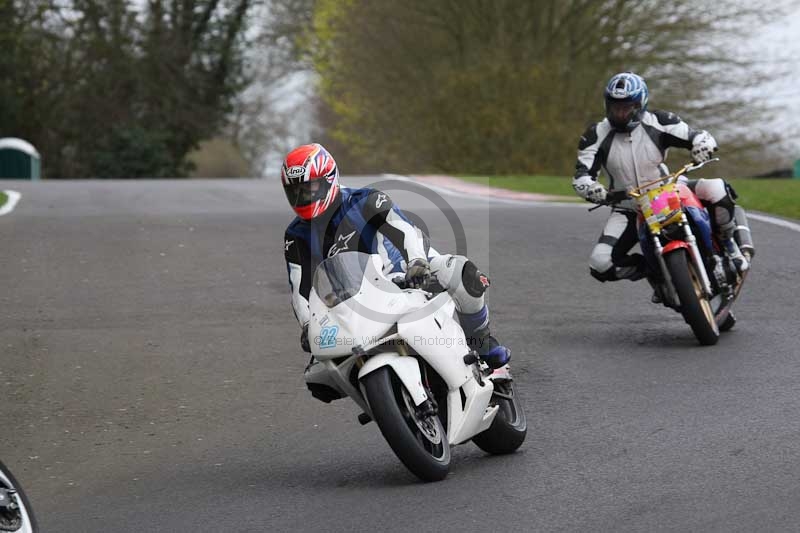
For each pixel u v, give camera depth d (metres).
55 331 37.72
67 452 26.16
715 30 125.62
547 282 43.78
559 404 27.64
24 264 49.00
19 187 88.38
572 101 123.06
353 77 147.12
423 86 129.38
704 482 21.02
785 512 19.17
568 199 74.44
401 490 21.73
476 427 22.69
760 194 69.50
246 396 30.12
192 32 178.25
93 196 78.75
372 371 21.38
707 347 33.00
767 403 26.52
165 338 36.53
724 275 34.59
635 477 21.61
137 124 175.50
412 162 128.25
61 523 21.22
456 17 132.88
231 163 192.50
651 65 128.75
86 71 170.75
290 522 20.33
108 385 31.62
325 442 25.86
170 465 24.81
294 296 22.92
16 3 164.00
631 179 34.72
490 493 21.19
